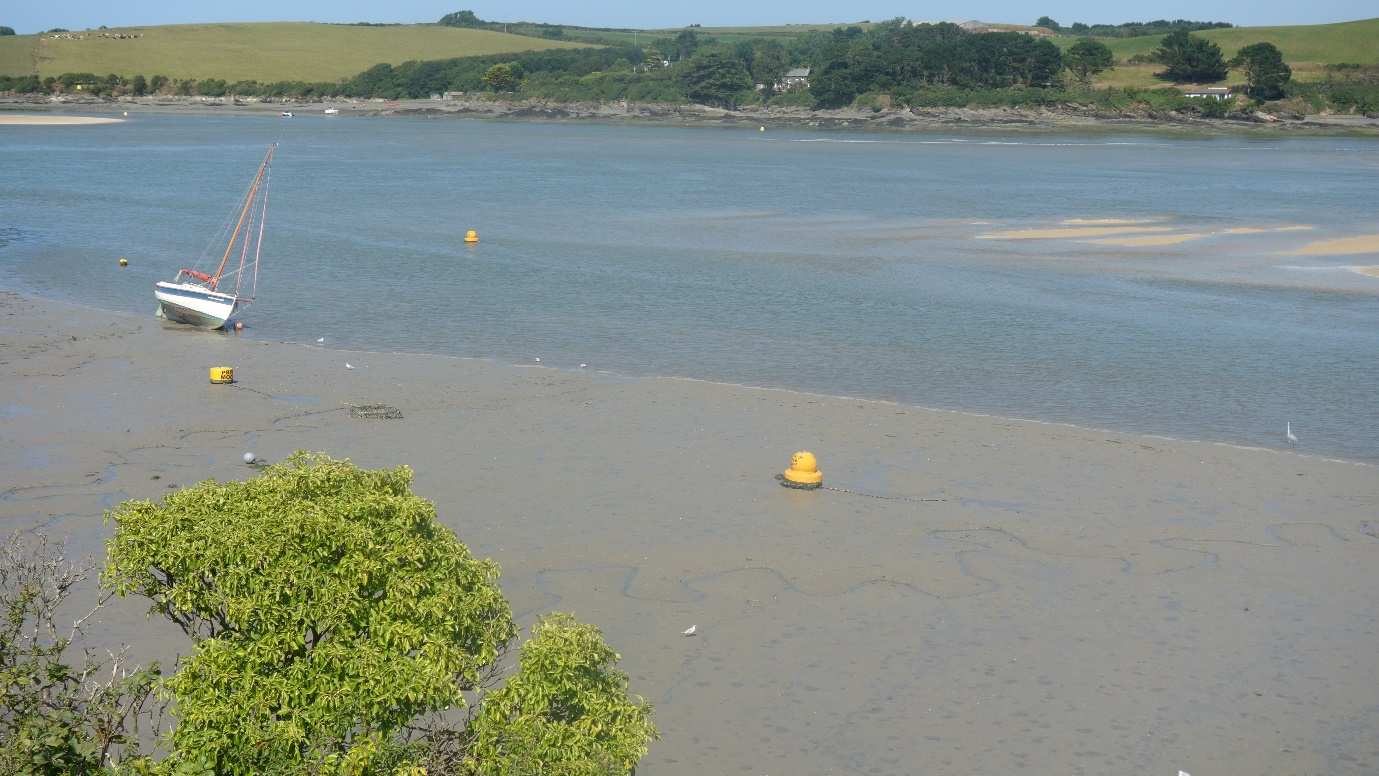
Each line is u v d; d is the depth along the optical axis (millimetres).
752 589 22062
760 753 17000
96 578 21797
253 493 12797
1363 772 16750
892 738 17406
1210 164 134750
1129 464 29281
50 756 11719
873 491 27109
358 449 29719
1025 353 41625
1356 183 108250
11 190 91000
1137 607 21562
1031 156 149250
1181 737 17516
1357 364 40344
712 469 28469
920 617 21078
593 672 12844
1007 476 28250
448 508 25766
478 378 36906
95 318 45312
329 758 11461
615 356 40688
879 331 44906
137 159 125062
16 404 33188
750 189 99938
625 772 12281
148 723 16984
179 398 34188
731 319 46781
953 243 67250
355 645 12000
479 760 12133
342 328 44688
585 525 24906
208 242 66250
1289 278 56312
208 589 12195
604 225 74562
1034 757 16984
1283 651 20047
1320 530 25234
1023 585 22375
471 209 82938
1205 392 36812
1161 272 57875
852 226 74562
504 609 13305
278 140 164625
